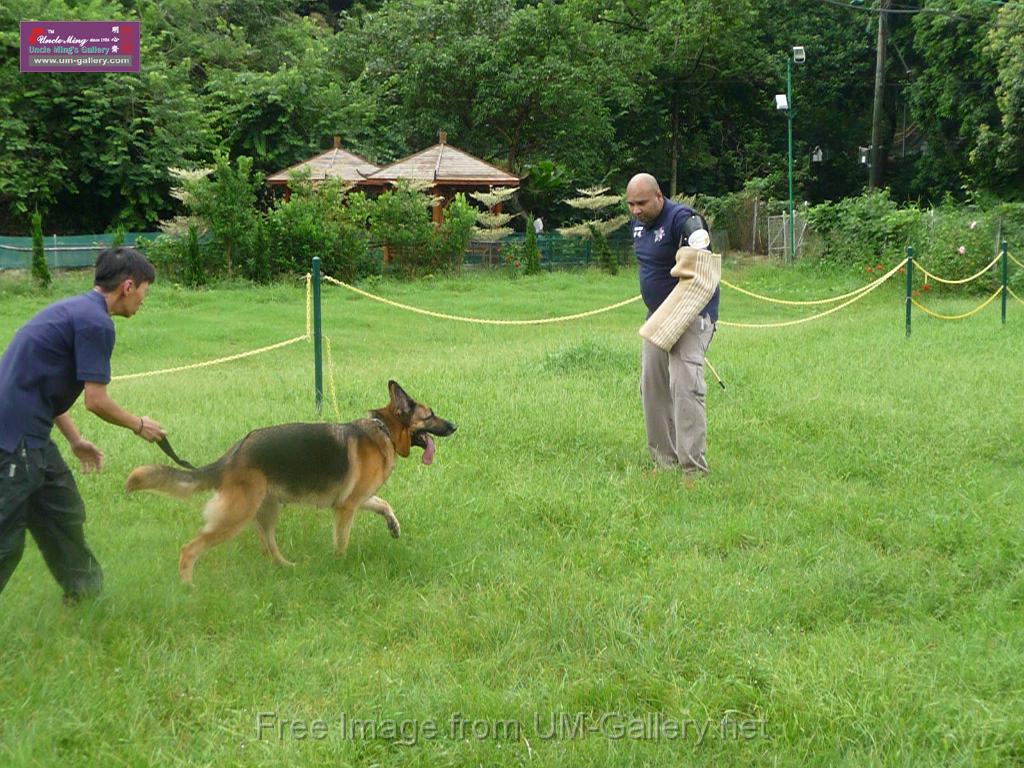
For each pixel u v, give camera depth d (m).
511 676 3.97
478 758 3.37
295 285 22.20
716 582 4.92
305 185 24.53
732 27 37.81
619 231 34.66
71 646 3.99
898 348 12.21
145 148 27.89
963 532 5.57
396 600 4.69
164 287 20.94
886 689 3.76
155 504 6.00
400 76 35.03
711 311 6.64
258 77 32.16
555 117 33.94
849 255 27.27
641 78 37.38
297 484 4.84
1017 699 3.70
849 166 42.62
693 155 40.75
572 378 10.20
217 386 9.79
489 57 33.03
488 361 11.52
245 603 4.55
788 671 3.89
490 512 6.01
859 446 7.47
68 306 3.97
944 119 34.31
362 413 8.48
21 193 25.80
